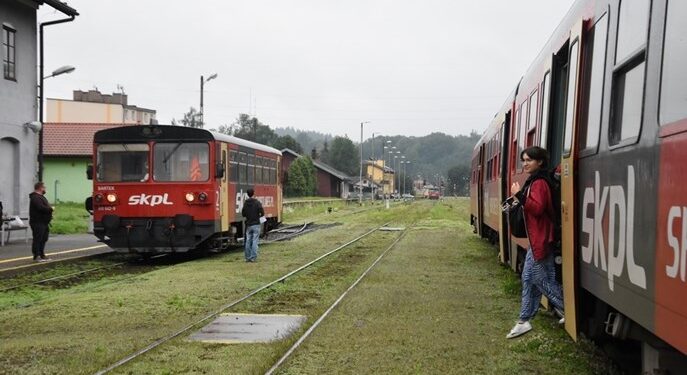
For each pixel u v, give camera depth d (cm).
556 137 782
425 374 650
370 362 695
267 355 718
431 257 1769
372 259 1733
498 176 1461
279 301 1077
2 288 1197
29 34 2238
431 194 12088
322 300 1084
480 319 919
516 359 700
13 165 2181
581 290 631
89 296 1105
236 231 1956
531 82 983
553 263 709
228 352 734
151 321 911
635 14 445
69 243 2170
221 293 1148
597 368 657
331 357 716
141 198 1680
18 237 2173
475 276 1377
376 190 11888
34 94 2269
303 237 2541
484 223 2059
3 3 2081
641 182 413
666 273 363
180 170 1683
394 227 3184
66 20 2355
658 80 388
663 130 374
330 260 1706
